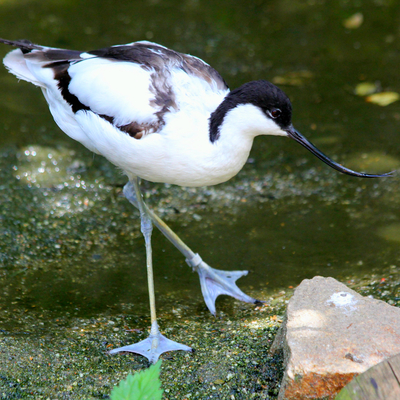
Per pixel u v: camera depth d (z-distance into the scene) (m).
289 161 9.51
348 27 13.05
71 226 8.20
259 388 5.54
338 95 10.91
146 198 8.79
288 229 8.15
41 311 6.70
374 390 4.53
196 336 6.36
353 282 7.09
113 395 4.22
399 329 5.43
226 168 6.20
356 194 8.78
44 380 5.64
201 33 12.72
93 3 13.88
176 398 5.46
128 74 6.24
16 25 12.63
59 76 6.75
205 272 7.14
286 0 14.07
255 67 11.59
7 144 9.59
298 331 5.43
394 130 10.00
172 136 5.96
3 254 7.58
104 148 6.45
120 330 6.48
